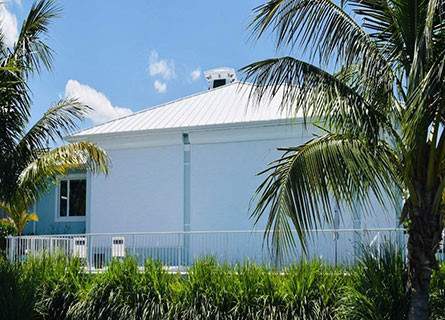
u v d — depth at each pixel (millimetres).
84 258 16281
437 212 9242
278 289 13422
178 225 21625
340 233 15297
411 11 8859
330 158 9141
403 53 9281
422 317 9273
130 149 22422
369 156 9016
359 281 11445
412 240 9367
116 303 14406
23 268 15266
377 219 16938
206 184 21453
